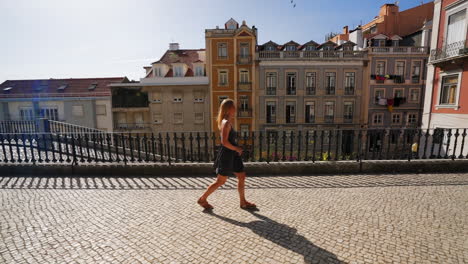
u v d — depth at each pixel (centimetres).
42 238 279
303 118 2769
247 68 2756
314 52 2667
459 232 288
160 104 2872
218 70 2777
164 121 2897
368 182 483
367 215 334
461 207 359
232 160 343
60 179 518
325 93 2716
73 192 434
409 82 2692
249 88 2778
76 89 3066
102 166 550
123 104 2880
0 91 3103
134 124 2931
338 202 382
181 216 335
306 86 2725
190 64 3102
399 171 558
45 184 481
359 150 571
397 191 430
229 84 2795
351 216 332
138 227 304
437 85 1530
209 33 2711
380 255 243
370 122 2761
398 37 2762
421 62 2662
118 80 3138
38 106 2972
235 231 293
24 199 399
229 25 2944
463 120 1342
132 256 244
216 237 279
